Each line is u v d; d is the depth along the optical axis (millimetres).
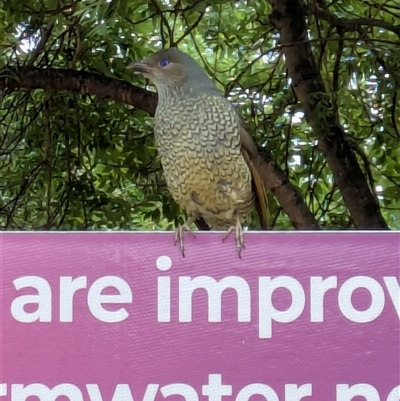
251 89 7281
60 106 7324
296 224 5898
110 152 7633
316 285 2486
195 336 2480
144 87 7238
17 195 7414
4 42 6820
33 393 2484
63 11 6250
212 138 3838
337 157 6254
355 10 7449
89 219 7602
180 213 7422
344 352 2461
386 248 2496
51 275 2529
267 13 7219
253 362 2465
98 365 2486
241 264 2502
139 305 2504
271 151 7262
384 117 6812
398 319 2465
